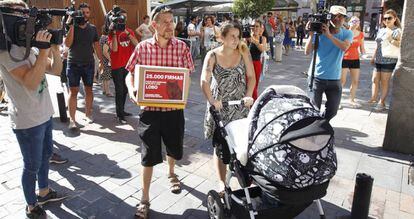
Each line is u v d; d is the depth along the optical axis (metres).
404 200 3.64
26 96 2.86
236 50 3.33
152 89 2.98
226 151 3.22
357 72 7.02
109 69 7.57
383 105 6.77
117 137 5.34
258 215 2.63
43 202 3.49
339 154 4.77
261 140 2.39
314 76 4.80
